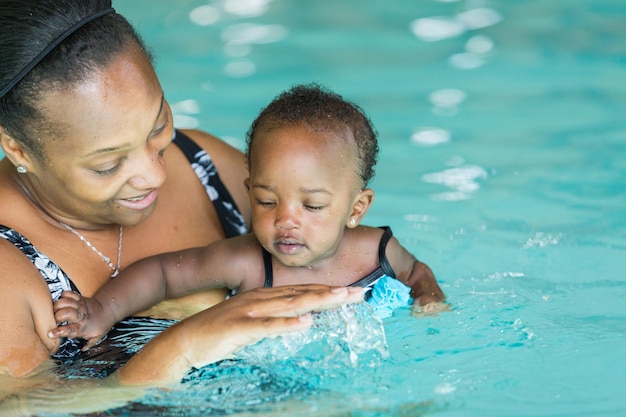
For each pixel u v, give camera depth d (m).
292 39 7.93
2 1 2.96
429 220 4.80
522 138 5.94
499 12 8.34
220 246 3.60
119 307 3.36
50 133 2.97
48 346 3.14
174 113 6.45
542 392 2.98
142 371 2.93
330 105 3.53
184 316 3.59
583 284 3.93
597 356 3.21
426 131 6.15
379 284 3.60
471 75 7.14
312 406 2.88
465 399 2.94
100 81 2.95
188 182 3.86
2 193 3.32
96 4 3.05
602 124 6.10
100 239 3.49
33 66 2.92
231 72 7.23
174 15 8.38
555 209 4.86
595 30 7.87
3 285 3.07
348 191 3.51
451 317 3.52
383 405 2.89
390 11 8.47
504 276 4.05
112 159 3.04
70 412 2.83
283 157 3.38
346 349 3.15
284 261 3.52
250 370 3.04
